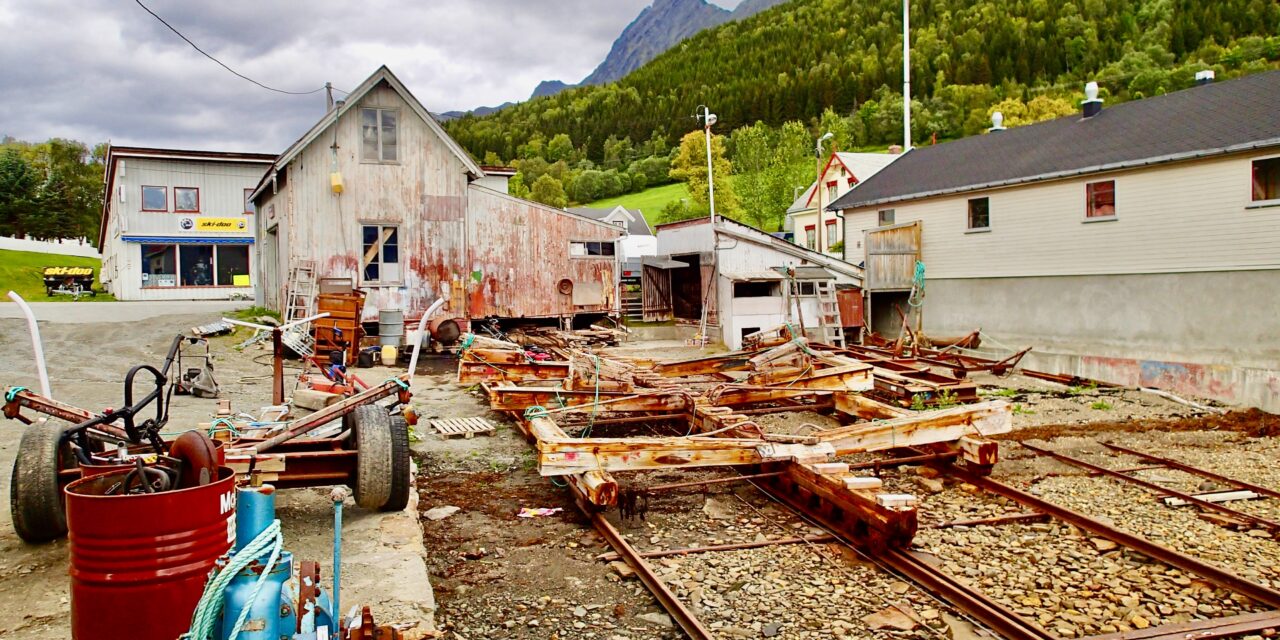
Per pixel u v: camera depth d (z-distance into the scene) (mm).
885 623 5055
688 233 24859
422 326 6383
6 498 6570
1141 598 5477
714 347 22516
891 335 24688
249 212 33781
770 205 60531
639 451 7039
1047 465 9375
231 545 3277
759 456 7289
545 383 12133
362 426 6125
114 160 32469
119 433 5660
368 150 20859
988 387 16609
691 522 7035
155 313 22969
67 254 54312
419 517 7109
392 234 21219
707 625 5027
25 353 15812
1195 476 8938
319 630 2846
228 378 14289
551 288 23328
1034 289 19953
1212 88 19734
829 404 11164
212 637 2801
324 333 17422
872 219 25422
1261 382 14656
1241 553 6398
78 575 3020
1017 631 4836
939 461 8812
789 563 6070
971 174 22266
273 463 5898
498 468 8852
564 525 6961
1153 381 16766
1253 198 15484
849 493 6434
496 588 5578
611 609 5258
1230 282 15805
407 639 4145
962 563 6102
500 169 32031
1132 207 17594
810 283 23109
